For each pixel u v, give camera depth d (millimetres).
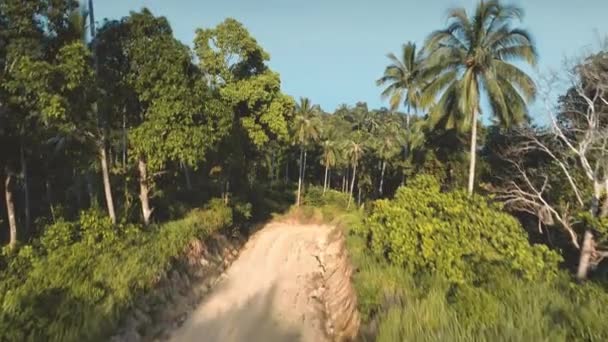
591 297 11781
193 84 23188
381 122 87812
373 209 21984
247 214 35188
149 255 18031
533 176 26750
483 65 25062
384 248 19188
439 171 32688
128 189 24812
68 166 26109
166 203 28562
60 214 23500
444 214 17656
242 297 19922
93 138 20125
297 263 26688
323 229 40438
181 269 19750
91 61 19297
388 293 13859
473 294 11500
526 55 24688
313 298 19969
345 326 15422
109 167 23844
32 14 17328
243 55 31781
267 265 26109
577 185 22750
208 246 24781
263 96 32188
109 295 14016
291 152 72000
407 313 11062
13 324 11133
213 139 22844
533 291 12078
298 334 15969
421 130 39125
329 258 26734
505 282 12719
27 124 19125
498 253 15891
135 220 23391
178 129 21438
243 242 32562
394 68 40844
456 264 14742
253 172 48250
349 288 17750
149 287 16234
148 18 21750
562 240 24766
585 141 21000
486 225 16547
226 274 23531
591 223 18922
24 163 22656
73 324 11852
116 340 12844
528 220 28016
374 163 63188
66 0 17922
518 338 8836
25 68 16266
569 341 9172
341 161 67562
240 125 32594
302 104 58031
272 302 19312
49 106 16719
